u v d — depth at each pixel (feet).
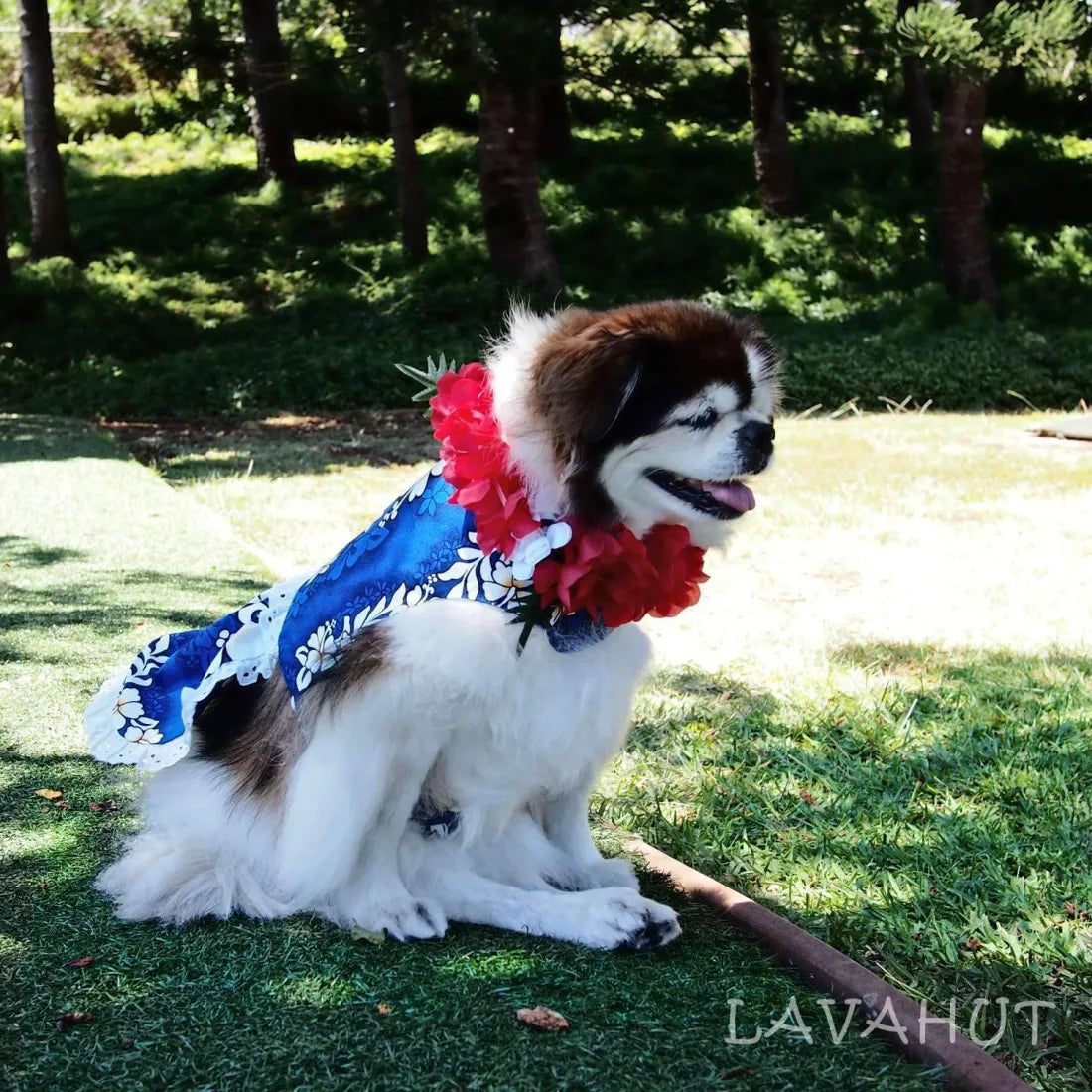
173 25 75.92
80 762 12.13
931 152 74.69
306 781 8.91
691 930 9.39
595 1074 7.33
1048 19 48.29
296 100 82.94
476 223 69.62
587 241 69.31
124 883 9.37
